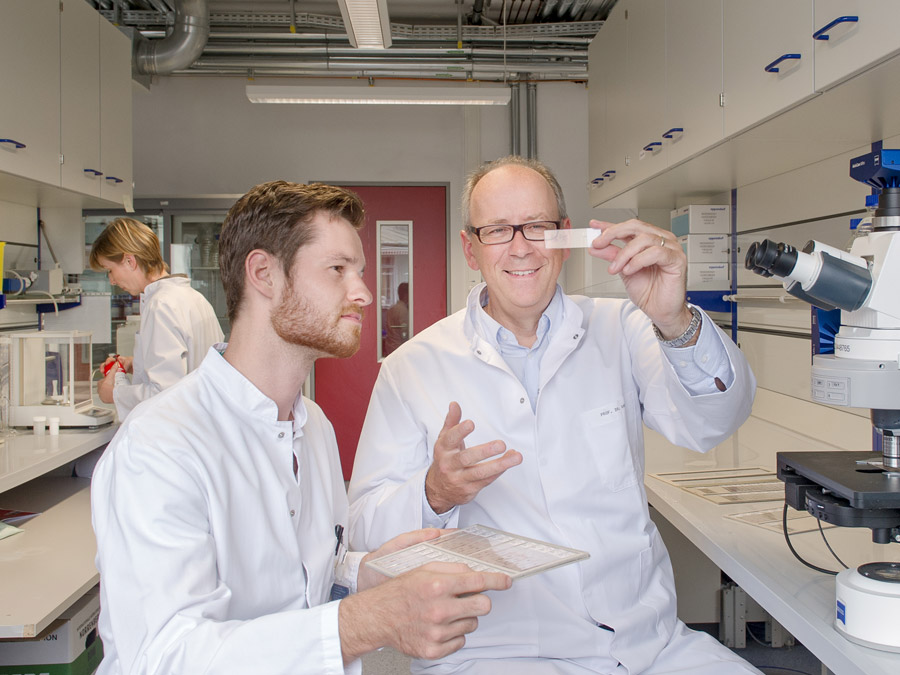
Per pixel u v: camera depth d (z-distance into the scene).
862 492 1.03
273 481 1.02
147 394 2.60
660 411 1.47
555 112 4.71
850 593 1.02
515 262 1.37
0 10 2.23
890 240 1.05
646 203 3.14
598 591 1.33
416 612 0.78
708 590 2.54
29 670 1.66
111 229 2.75
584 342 1.49
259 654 0.78
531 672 1.26
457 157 4.75
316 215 0.99
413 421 1.48
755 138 1.83
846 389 1.06
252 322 1.02
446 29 4.24
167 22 4.17
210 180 4.63
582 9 4.12
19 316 3.11
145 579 0.82
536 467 1.39
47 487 2.38
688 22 2.08
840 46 1.34
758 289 2.58
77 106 2.78
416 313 4.82
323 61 4.30
